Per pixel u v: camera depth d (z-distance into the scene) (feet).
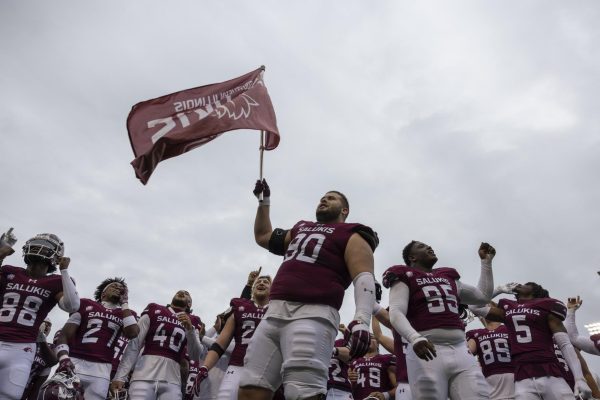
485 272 20.66
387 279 19.15
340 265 12.60
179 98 19.63
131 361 26.81
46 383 21.11
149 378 26.04
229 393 24.13
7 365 20.90
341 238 12.80
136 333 26.50
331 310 12.07
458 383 17.28
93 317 26.91
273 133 20.15
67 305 22.48
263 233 14.93
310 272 12.32
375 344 32.09
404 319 17.37
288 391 11.30
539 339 23.56
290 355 11.51
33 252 23.07
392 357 30.81
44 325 32.42
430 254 20.84
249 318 25.75
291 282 12.23
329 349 11.94
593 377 27.53
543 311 24.02
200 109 19.61
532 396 22.82
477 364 17.75
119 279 30.42
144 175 18.11
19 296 22.03
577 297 28.25
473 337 28.84
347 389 26.27
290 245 13.30
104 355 26.61
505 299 25.61
